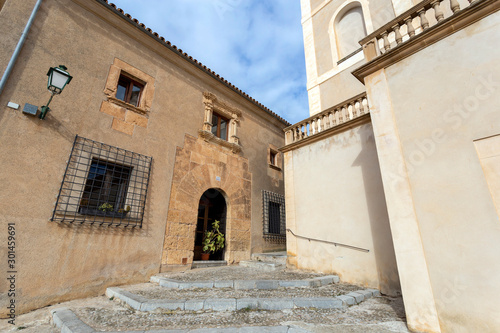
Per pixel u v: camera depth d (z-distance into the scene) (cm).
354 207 611
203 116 899
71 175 545
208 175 850
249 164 1034
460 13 367
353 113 691
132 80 734
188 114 847
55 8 604
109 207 588
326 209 673
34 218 482
